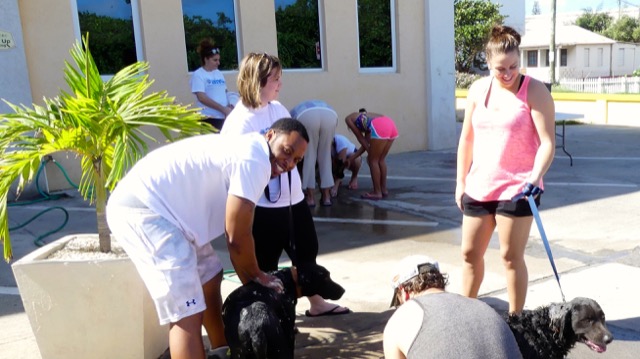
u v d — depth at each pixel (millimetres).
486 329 2219
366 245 5824
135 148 3447
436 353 2145
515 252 3568
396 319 2371
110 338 3289
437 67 11492
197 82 7754
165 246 2830
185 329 2863
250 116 3719
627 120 16547
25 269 3156
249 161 2879
